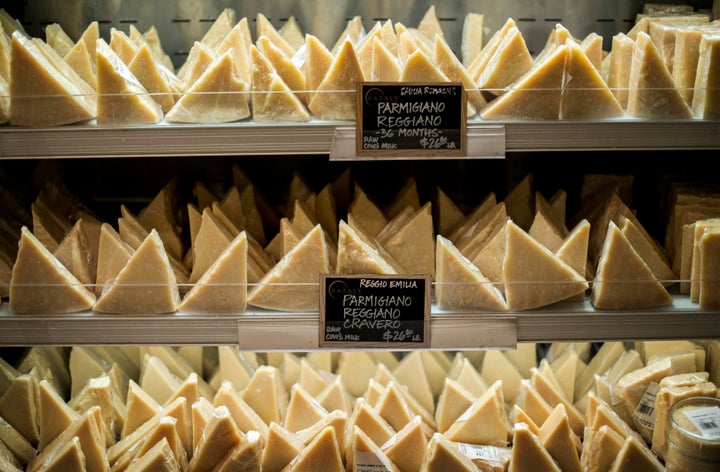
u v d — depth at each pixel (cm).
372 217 148
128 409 145
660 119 123
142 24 166
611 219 145
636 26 152
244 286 126
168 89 133
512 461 132
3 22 145
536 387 154
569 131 122
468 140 121
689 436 128
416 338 126
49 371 156
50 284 125
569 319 126
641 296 127
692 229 131
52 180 162
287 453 133
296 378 164
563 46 119
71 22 162
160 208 149
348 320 125
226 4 165
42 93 120
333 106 124
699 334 126
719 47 119
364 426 139
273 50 131
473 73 141
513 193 154
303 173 174
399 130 120
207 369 171
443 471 128
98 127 121
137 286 125
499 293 129
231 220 146
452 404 151
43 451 135
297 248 126
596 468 137
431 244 136
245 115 125
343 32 163
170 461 126
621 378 154
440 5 167
